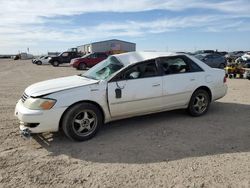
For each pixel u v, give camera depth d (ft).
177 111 23.79
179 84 20.62
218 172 13.01
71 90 16.93
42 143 16.99
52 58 113.50
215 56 80.48
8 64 136.15
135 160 14.47
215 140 17.08
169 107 20.59
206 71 22.26
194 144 16.47
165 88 19.95
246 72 52.11
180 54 21.35
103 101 17.71
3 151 15.75
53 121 16.42
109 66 19.75
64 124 16.78
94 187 11.91
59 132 18.81
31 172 13.25
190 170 13.25
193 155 14.94
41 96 16.38
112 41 202.39
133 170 13.37
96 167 13.76
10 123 20.90
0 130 19.27
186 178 12.50
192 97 21.56
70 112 16.70
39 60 129.90
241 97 30.45
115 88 18.02
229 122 20.68
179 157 14.73
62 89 16.87
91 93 17.28
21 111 16.52
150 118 21.81
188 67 21.50
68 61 115.34
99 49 200.54
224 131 18.70
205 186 11.83
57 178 12.69
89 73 20.56
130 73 18.76
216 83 22.58
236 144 16.42
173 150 15.65
